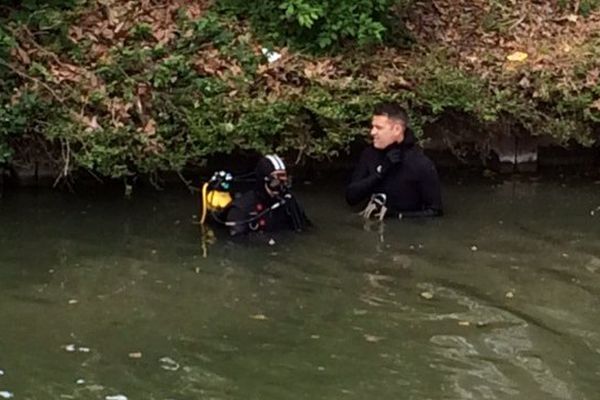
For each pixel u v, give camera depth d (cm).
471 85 1110
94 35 1119
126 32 1127
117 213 1001
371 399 664
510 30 1215
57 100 1042
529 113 1115
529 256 907
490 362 715
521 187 1103
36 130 1029
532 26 1223
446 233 962
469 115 1127
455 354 725
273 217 959
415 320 778
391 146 1012
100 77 1070
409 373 698
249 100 1070
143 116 1051
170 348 729
